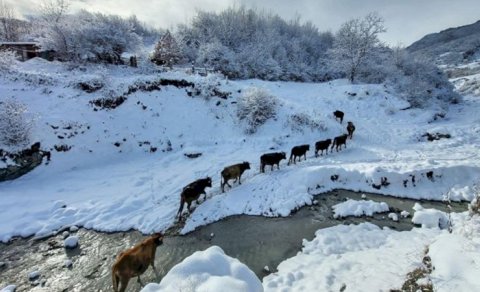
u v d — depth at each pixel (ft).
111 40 102.01
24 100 64.59
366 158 61.21
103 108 71.10
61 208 42.34
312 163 57.77
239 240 35.09
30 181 51.72
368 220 39.55
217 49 129.08
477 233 24.26
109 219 40.16
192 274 18.42
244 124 77.00
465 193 46.01
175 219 39.60
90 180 52.65
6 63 74.59
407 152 64.85
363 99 99.19
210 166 57.72
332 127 76.69
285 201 43.45
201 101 81.87
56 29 96.02
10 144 53.67
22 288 28.12
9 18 167.53
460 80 157.38
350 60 123.85
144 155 65.41
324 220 39.58
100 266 31.19
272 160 53.01
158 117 74.64
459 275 19.58
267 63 135.44
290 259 30.99
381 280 24.27
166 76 84.43
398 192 47.50
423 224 37.37
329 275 26.89
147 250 26.91
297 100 97.04
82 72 90.27
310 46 196.85
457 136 75.36
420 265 23.59
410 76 117.91
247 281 18.48
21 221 39.01
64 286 28.32
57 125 61.62
